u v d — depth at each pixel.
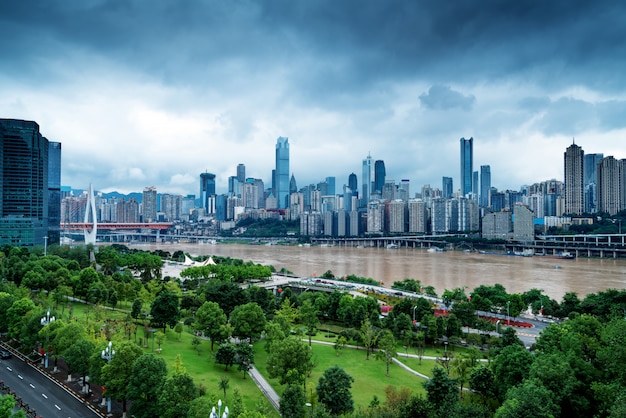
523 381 105.44
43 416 109.62
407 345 180.88
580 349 111.06
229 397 121.56
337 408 113.62
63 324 139.12
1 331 168.88
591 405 98.88
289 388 113.38
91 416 111.12
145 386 104.12
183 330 190.00
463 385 135.38
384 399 127.62
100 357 116.31
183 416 97.81
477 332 199.50
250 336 172.75
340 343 178.12
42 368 139.25
